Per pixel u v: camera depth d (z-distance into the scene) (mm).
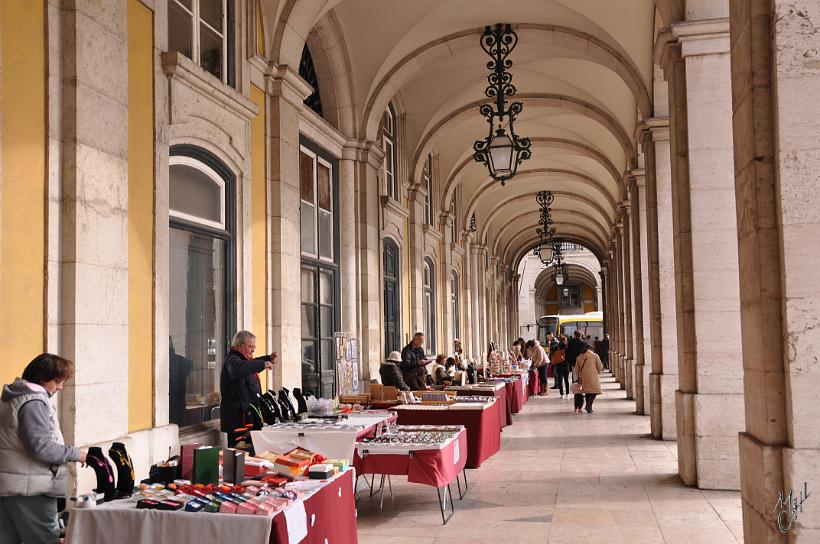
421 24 11570
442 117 15617
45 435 4031
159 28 6645
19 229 5023
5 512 4098
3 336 4855
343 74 11734
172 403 6930
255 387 6941
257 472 4672
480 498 7145
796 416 4238
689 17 7590
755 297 4539
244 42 8344
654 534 5781
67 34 5457
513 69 14359
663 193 11039
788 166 4324
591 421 13352
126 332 5949
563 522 6184
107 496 4039
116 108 5910
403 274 14977
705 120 7605
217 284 7797
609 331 34312
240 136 8062
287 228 9109
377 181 12664
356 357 11078
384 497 7289
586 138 18438
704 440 7406
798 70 4328
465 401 8945
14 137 5012
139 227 6270
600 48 11633
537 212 31703
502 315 35125
